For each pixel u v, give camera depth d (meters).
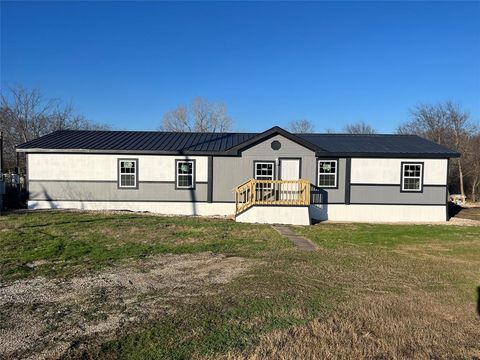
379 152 18.86
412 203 19.06
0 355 4.05
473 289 6.82
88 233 11.60
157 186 18.92
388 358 4.15
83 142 19.72
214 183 18.97
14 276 7.07
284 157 18.84
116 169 18.78
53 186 18.67
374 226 16.53
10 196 20.12
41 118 38.78
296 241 11.73
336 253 9.91
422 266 8.58
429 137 39.75
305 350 4.24
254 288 6.53
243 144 18.67
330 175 19.00
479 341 4.66
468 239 12.94
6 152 35.72
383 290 6.64
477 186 34.72
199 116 51.22
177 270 7.73
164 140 20.70
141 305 5.64
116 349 4.21
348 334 4.71
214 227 13.89
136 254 9.05
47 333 4.62
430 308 5.75
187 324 4.92
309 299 6.03
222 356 4.06
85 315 5.22
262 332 4.70
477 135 35.75
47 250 9.12
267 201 17.08
